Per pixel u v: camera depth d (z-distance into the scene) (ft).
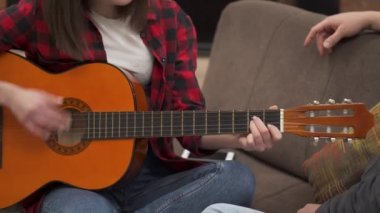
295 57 6.79
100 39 5.72
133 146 5.47
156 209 5.55
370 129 5.14
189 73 6.02
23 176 5.65
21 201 5.67
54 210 5.22
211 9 10.31
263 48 7.19
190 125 5.33
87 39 5.68
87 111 5.53
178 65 6.02
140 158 5.58
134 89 5.50
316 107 5.02
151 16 5.85
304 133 5.08
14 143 5.65
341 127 5.21
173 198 5.53
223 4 10.26
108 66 5.54
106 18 5.72
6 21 5.68
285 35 6.99
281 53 6.96
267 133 5.10
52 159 5.59
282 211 6.05
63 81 5.63
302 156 6.54
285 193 6.38
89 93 5.56
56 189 5.52
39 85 5.67
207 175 5.59
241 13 7.60
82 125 5.51
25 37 5.77
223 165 5.63
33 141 5.61
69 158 5.56
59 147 5.57
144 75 5.87
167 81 5.92
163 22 5.94
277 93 6.85
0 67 5.76
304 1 9.43
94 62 5.59
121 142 5.49
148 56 5.82
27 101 5.34
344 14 6.23
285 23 7.06
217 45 7.85
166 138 5.90
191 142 5.92
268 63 7.07
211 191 5.56
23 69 5.73
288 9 7.22
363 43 6.11
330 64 6.36
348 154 5.60
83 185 5.51
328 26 6.25
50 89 5.65
